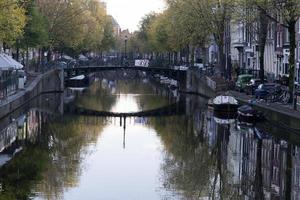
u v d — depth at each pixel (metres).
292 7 39.28
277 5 40.62
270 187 25.30
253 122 44.62
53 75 75.75
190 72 78.00
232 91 60.16
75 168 29.08
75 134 41.19
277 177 27.23
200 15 64.88
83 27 86.88
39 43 64.69
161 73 84.44
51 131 42.22
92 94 78.88
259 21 54.94
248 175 27.80
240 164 30.30
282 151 33.59
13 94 53.00
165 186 25.66
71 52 96.62
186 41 73.75
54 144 36.31
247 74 65.00
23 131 41.50
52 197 23.61
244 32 79.94
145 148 35.47
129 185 25.94
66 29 79.25
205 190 24.98
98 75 138.62
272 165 29.77
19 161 30.48
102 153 33.53
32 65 76.62
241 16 50.25
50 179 26.55
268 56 70.31
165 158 32.12
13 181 26.00
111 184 26.00
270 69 69.19
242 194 24.55
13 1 44.47
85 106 62.31
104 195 24.17
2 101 46.31
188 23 67.81
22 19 46.84
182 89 81.69
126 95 78.06
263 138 38.47
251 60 77.06
